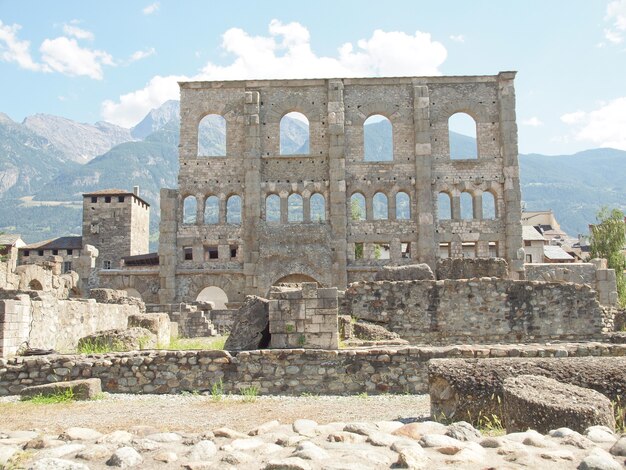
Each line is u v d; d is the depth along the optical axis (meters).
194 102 54.00
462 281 23.36
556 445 7.66
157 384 15.73
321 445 7.95
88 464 7.42
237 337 18.36
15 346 18.11
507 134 52.38
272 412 12.98
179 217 53.06
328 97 53.09
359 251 66.12
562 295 23.42
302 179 52.84
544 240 84.94
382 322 23.20
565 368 10.73
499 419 10.42
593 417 8.69
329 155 52.25
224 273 52.22
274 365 15.69
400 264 51.41
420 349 15.37
